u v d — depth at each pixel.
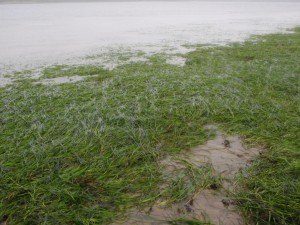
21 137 4.36
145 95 6.10
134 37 16.48
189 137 4.30
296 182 3.13
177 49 12.48
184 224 2.69
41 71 9.03
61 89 6.77
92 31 19.03
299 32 17.02
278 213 2.72
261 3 63.59
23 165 3.59
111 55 11.40
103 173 3.43
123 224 2.72
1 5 47.06
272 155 3.72
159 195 3.07
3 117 5.12
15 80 7.96
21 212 2.82
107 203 2.97
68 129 4.52
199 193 3.11
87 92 6.39
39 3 54.41
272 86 6.44
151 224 2.71
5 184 3.22
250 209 2.81
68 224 2.71
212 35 16.84
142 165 3.62
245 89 6.27
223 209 2.88
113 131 4.43
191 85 6.65
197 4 59.88
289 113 4.94
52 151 3.89
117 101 5.73
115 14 33.44
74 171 3.44
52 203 2.94
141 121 4.77
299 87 6.26
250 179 3.23
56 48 13.19
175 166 3.61
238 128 4.56
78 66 9.53
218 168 3.55
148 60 10.24
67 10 38.81
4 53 12.08
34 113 5.28
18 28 20.33
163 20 26.66
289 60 9.27
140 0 76.62
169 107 5.41
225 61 9.47
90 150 3.92
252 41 13.91
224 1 74.50
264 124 4.61
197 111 5.16
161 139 4.25
